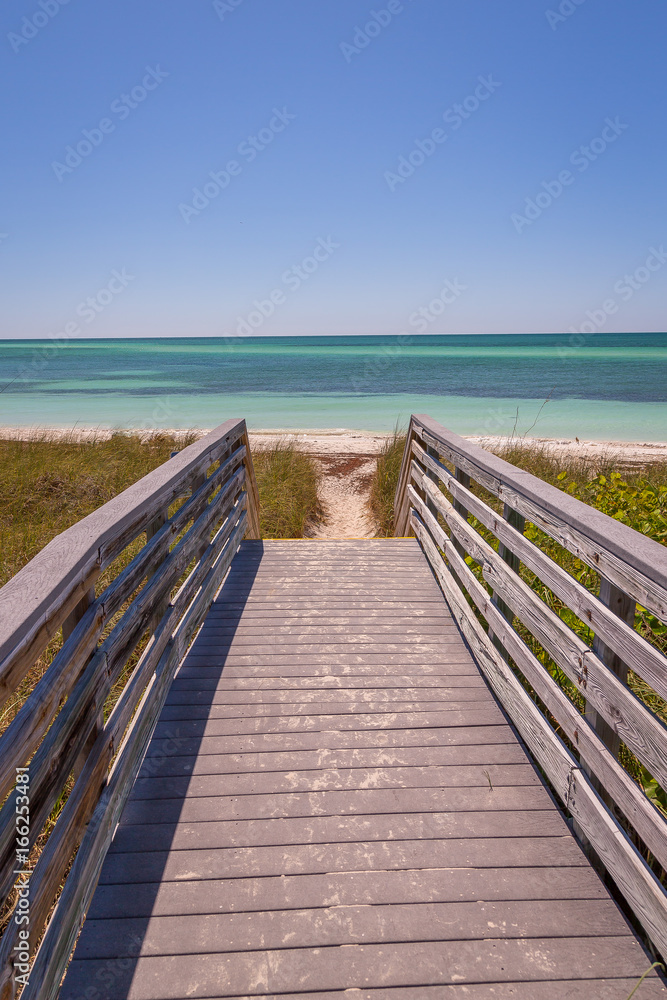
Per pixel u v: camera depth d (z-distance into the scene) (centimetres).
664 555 154
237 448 517
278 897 179
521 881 185
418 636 350
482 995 152
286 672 308
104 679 182
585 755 186
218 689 291
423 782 229
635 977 157
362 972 158
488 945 165
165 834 202
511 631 260
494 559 285
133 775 214
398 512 652
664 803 219
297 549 516
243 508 540
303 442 1402
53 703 140
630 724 158
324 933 168
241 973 157
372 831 204
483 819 211
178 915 173
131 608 217
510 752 247
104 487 771
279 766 237
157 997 151
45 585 140
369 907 176
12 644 116
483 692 291
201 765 236
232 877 186
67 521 654
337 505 912
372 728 261
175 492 275
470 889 182
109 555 188
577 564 386
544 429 1688
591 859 194
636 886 157
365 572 460
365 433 1597
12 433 1470
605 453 1216
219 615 379
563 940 167
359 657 324
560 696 208
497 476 278
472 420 1852
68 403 2383
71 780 252
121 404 2339
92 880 171
